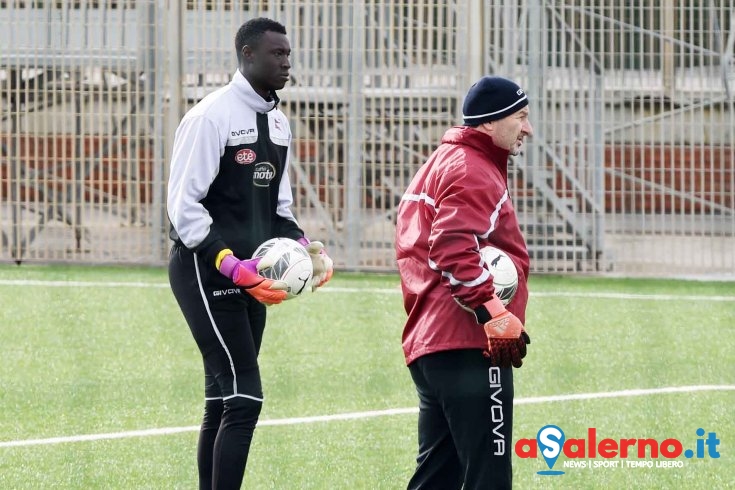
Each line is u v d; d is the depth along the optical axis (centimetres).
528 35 4778
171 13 4762
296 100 4806
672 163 4862
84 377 3070
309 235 4838
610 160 5225
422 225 1714
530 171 4847
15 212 4872
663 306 4156
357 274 4759
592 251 4847
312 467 2331
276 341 3516
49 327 3666
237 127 1908
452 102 4784
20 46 4816
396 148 4878
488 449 1683
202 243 1866
